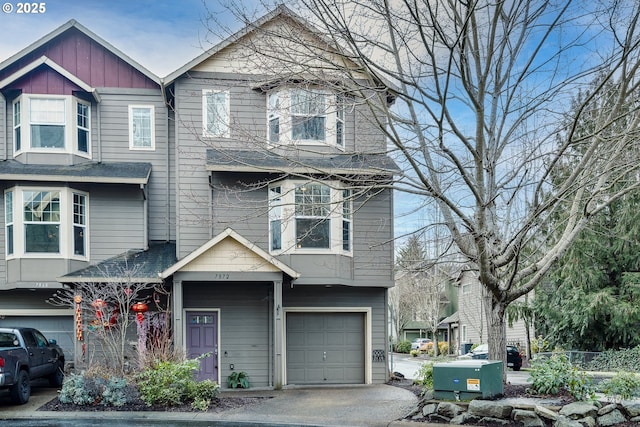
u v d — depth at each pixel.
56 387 15.21
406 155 10.37
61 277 15.15
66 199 16.36
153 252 16.95
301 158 16.28
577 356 20.77
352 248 16.95
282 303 17.05
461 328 41.25
